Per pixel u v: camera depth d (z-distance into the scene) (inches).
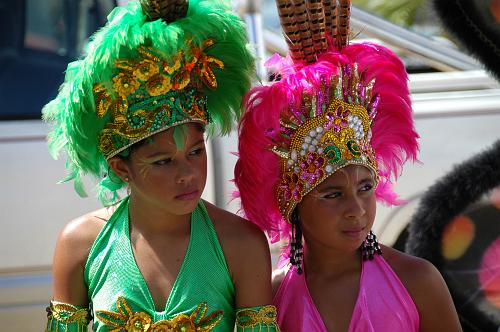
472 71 428.5
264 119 261.0
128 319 261.9
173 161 255.6
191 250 266.5
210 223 271.1
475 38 331.6
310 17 264.5
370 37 451.5
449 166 403.9
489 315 380.8
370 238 272.2
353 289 268.8
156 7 247.9
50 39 405.1
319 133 259.8
